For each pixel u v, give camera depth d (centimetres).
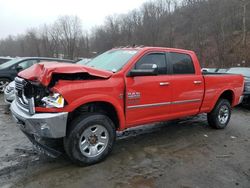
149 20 5228
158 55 471
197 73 536
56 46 6994
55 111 345
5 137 514
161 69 473
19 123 382
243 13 3581
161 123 648
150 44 5000
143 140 515
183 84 500
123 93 409
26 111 364
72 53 6788
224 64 3170
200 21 3959
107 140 405
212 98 571
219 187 343
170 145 492
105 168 386
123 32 6112
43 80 345
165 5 5112
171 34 4662
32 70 376
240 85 650
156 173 376
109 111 421
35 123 346
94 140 392
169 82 473
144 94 437
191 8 4381
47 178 353
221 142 521
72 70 354
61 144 440
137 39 5388
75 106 356
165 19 5053
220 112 606
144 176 366
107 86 388
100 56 507
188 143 508
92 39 6962
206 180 360
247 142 527
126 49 482
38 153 435
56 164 395
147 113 452
